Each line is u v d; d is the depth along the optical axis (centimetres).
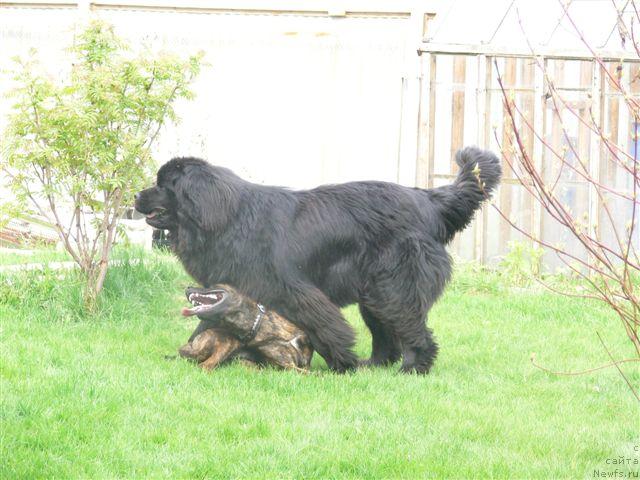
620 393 799
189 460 597
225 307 787
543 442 653
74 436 621
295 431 651
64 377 730
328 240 821
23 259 1142
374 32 1430
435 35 1376
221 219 800
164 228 838
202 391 736
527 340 1000
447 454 622
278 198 829
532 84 1359
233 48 1438
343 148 1442
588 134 1354
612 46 1327
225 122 1443
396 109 1421
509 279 1266
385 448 627
